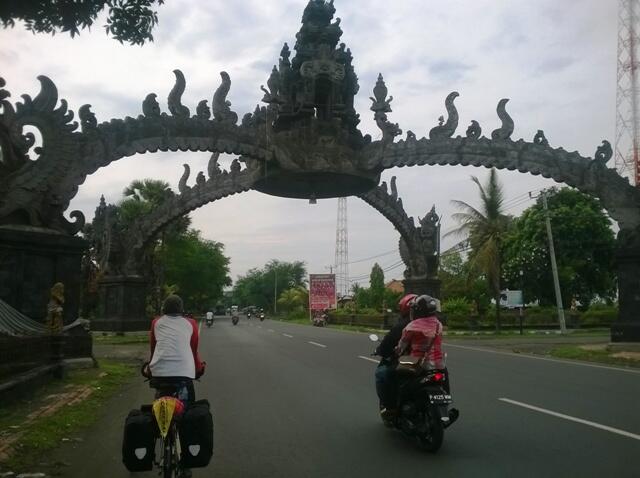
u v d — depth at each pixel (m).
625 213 23.12
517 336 32.59
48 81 15.88
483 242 38.31
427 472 5.79
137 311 34.16
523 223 51.62
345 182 27.03
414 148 25.89
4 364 9.30
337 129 25.45
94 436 7.52
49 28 7.00
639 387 11.27
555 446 6.68
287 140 24.89
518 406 9.17
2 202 14.77
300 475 5.76
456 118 26.02
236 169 34.66
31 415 8.45
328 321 60.31
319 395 10.66
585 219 47.91
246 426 8.03
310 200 28.02
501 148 25.50
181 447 4.85
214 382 12.56
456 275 58.44
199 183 34.62
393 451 6.63
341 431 7.68
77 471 5.95
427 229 35.88
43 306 14.70
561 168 24.72
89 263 42.38
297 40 26.22
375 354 7.43
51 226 15.38
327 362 16.75
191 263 67.94
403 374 6.95
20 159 15.26
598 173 23.97
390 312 43.56
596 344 23.73
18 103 15.52
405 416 7.03
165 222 34.59
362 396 10.53
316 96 26.44
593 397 10.03
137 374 14.48
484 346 23.86
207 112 22.89
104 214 36.31
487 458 6.23
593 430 7.45
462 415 8.47
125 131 20.56
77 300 15.28
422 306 7.04
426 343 6.87
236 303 176.62
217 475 5.78
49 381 11.75
